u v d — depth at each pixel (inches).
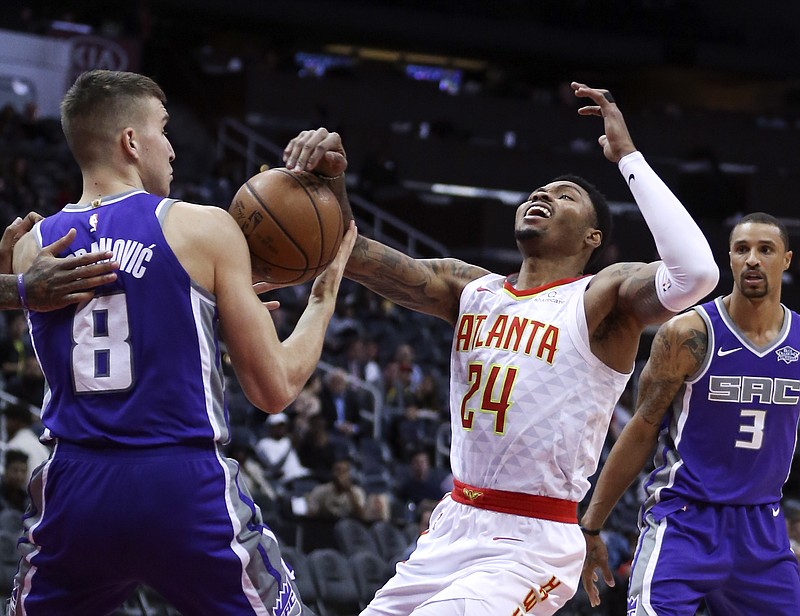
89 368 123.3
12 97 793.6
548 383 156.9
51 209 679.7
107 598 126.6
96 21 933.8
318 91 926.4
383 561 388.5
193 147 868.0
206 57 979.9
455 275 174.1
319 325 137.9
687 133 984.9
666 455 204.7
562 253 166.9
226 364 556.4
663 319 151.6
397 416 562.3
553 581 154.6
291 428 509.7
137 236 124.9
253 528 126.3
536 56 1091.3
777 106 1191.6
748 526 196.4
